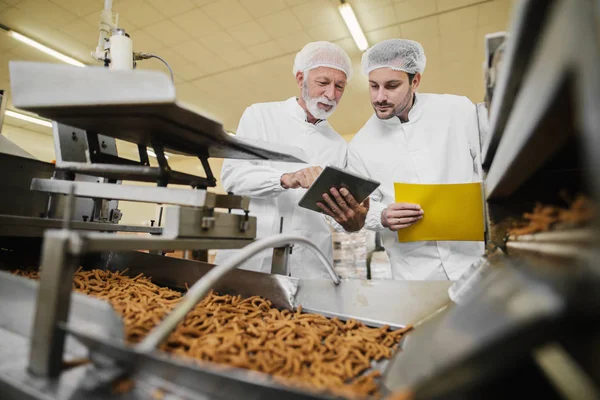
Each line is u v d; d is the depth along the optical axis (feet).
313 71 4.75
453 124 4.70
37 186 2.71
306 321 2.43
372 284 2.72
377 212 4.33
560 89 0.89
